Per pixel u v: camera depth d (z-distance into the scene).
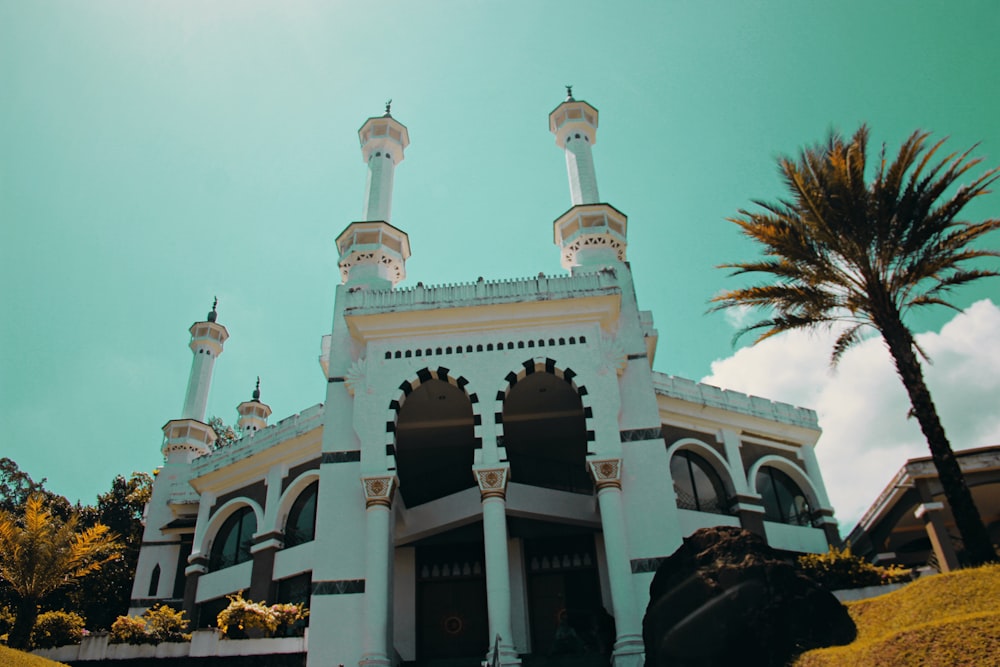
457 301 21.80
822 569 19.17
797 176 17.50
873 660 11.52
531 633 23.58
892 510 22.50
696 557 14.75
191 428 35.91
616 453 19.53
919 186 16.94
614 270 22.56
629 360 21.94
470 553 24.92
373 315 21.55
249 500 28.95
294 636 21.16
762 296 18.42
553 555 24.83
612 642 22.28
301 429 28.22
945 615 12.50
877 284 17.02
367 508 19.39
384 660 17.55
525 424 25.58
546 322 21.55
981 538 14.70
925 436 15.87
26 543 20.34
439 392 23.00
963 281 17.27
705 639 13.48
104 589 35.72
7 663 15.84
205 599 28.02
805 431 30.09
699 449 27.64
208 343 38.78
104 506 42.41
